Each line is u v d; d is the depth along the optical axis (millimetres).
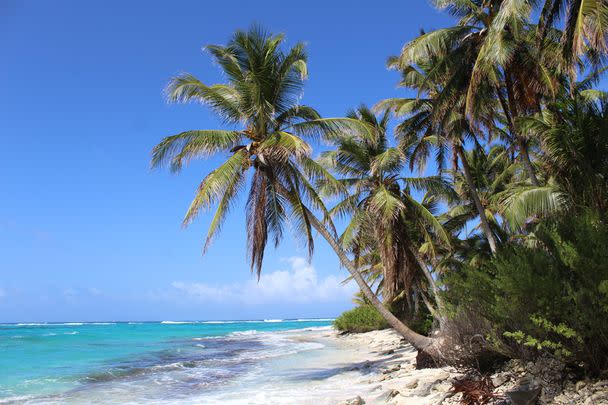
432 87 22250
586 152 13195
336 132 18078
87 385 17453
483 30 17453
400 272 22312
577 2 13273
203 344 41938
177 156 17234
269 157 17562
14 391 16219
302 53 18500
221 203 17766
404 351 26016
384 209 20938
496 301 8664
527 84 17031
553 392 7668
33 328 98688
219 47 17828
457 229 28453
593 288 7164
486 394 8219
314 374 19062
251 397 13609
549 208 14102
